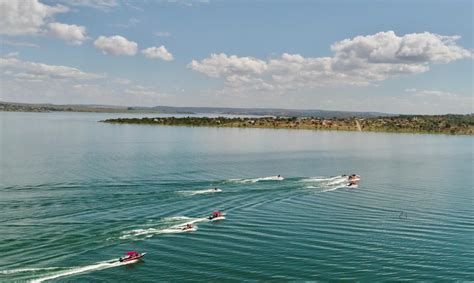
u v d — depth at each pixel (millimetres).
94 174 143250
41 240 81062
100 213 97938
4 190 117375
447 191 135625
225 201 112812
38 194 113062
